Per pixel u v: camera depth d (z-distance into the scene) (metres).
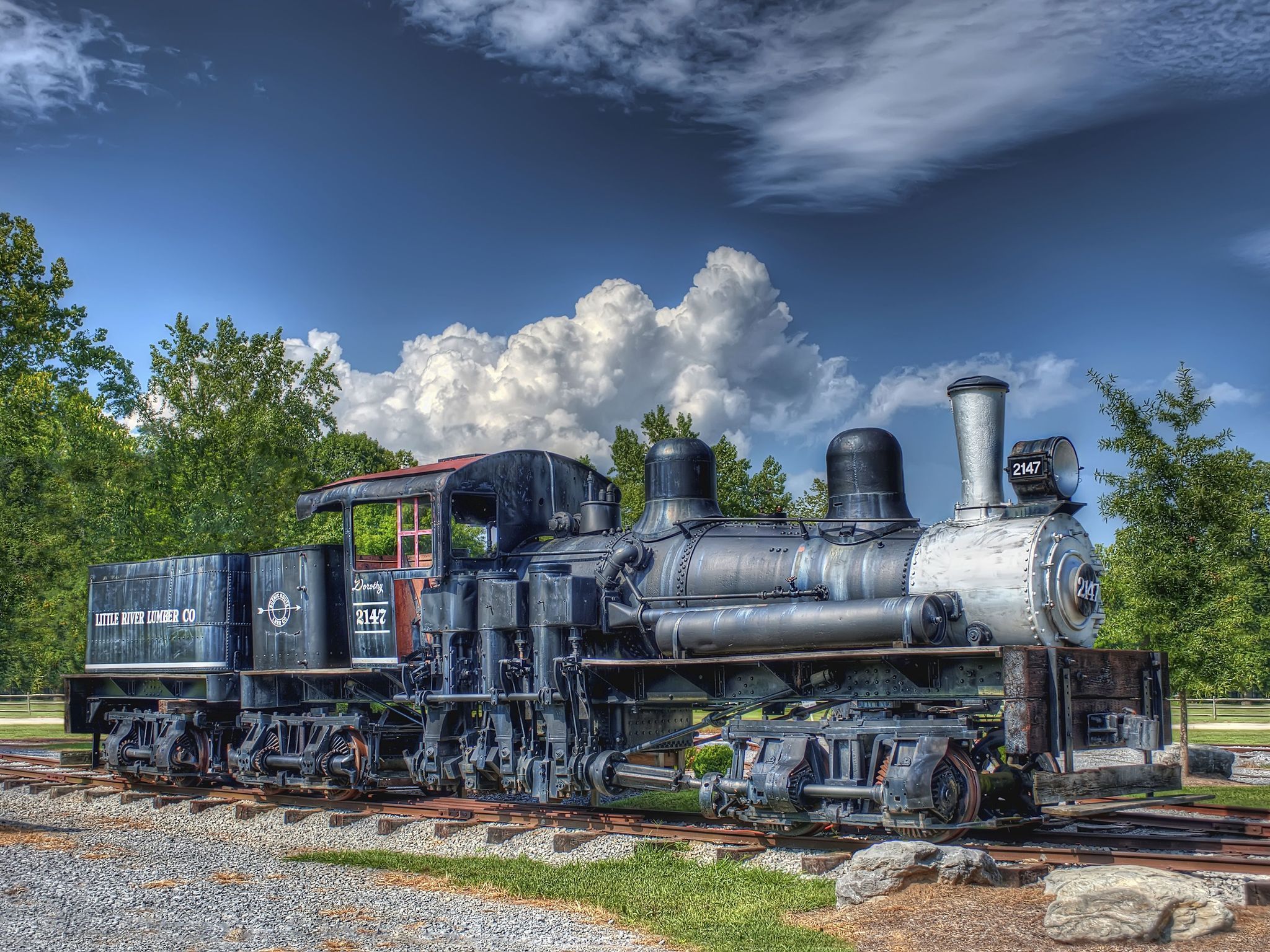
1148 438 16.72
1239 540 16.34
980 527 10.53
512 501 14.16
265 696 15.54
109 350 42.69
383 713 15.03
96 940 7.99
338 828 13.15
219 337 32.56
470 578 13.05
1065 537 10.38
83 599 29.08
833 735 10.34
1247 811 12.20
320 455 39.53
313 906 9.17
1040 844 10.53
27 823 14.10
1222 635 16.09
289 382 34.44
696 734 14.20
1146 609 16.53
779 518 11.84
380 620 14.13
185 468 30.00
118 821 14.43
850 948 7.42
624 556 12.33
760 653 11.21
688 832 11.37
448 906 9.14
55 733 30.17
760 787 10.32
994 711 10.30
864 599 10.60
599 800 13.87
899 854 8.55
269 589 15.77
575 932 8.27
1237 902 7.90
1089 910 7.20
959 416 11.04
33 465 27.64
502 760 12.50
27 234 36.22
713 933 7.95
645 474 13.27
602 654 12.72
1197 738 24.86
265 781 15.21
